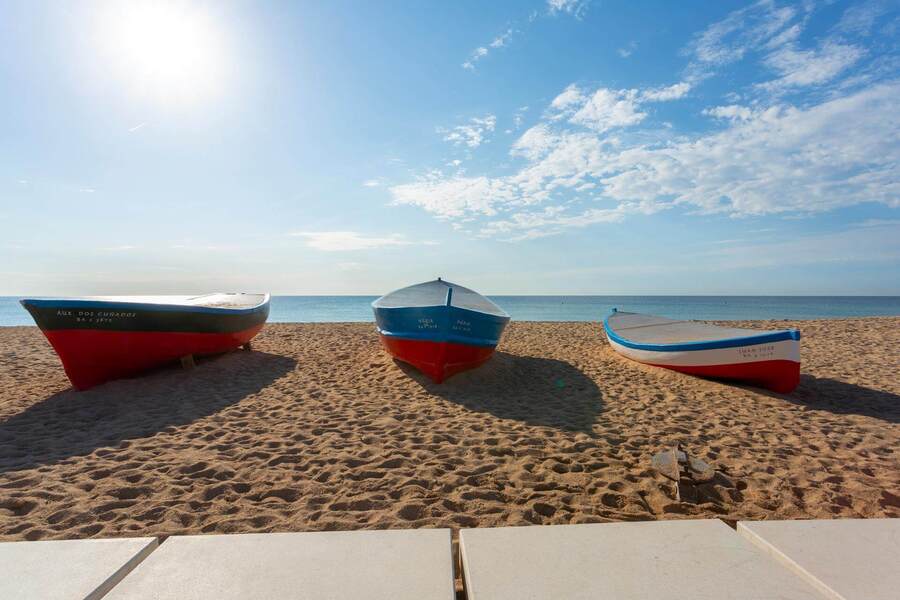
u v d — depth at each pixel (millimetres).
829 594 1443
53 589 1463
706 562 1616
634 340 9305
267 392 6820
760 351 6930
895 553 1643
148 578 1530
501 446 4621
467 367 7836
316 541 1776
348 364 9047
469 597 1460
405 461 4215
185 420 5434
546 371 8562
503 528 1866
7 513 3229
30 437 4930
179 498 3447
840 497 3529
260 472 3959
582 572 1557
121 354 7188
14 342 12672
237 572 1567
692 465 3596
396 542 1776
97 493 3520
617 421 5531
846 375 8172
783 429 5250
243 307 9969
